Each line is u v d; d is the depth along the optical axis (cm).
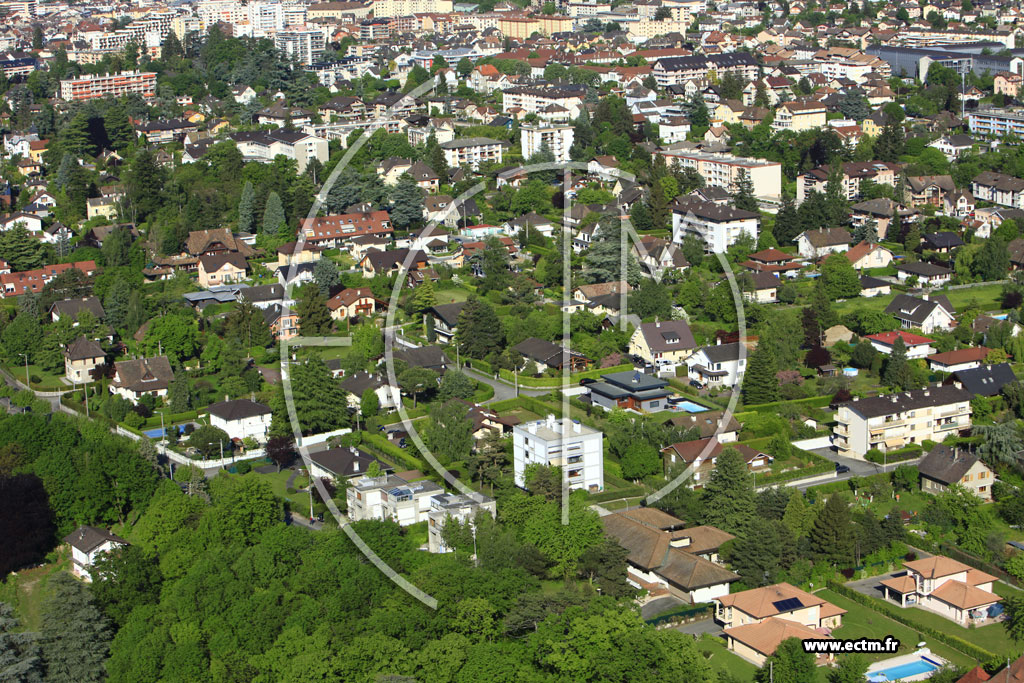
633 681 12794
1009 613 14362
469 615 13750
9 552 16425
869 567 15588
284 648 13288
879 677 13200
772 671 12862
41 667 13812
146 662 13412
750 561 15100
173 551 15462
